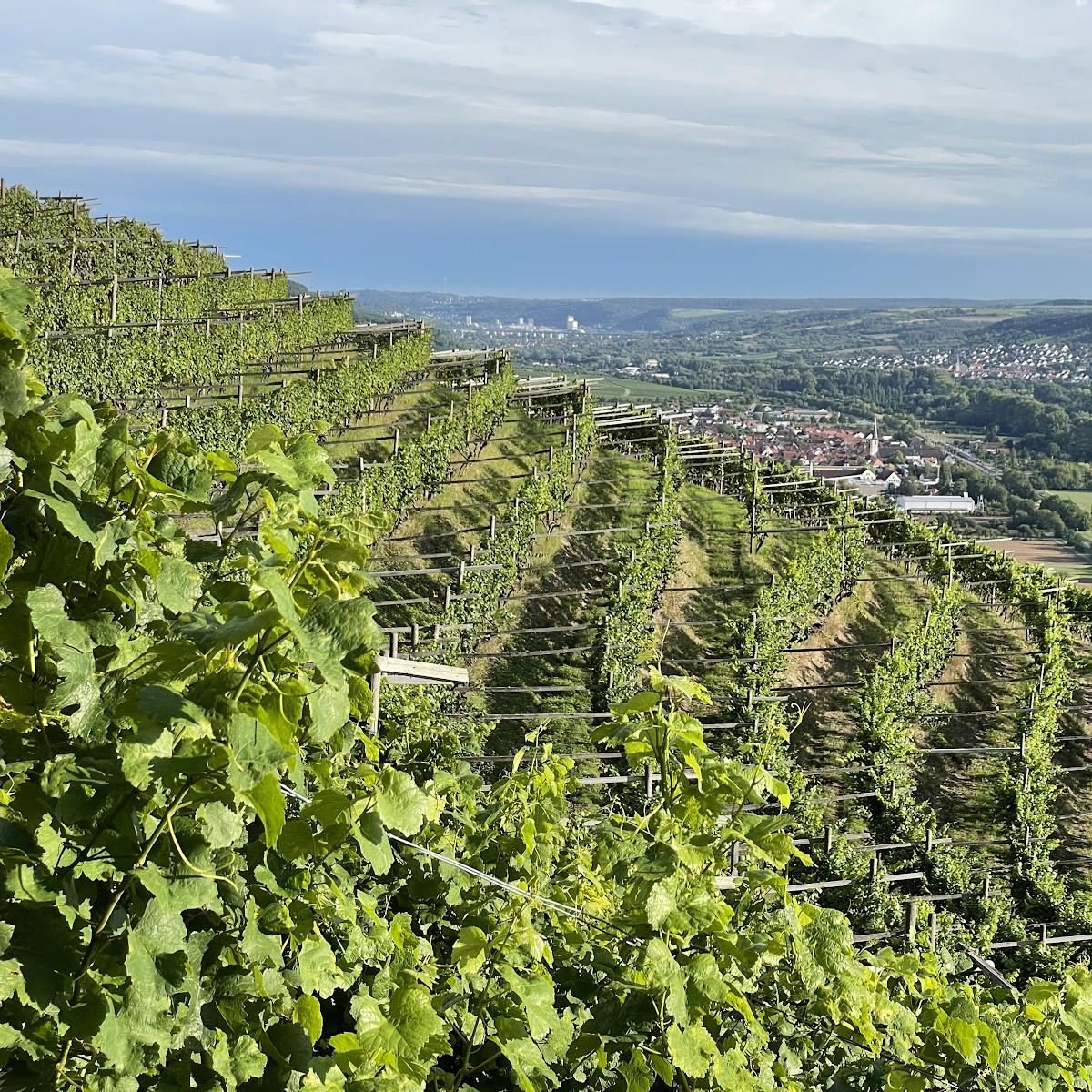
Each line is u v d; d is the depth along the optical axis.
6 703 1.47
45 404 1.56
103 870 1.41
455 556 17.41
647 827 2.39
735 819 2.40
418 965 2.42
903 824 14.81
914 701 20.11
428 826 2.98
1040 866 15.33
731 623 19.03
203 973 1.68
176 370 21.92
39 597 1.42
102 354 19.70
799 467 36.44
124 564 1.56
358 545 1.55
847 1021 2.65
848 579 24.56
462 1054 2.46
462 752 10.36
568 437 28.47
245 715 1.36
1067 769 18.33
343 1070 1.81
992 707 21.12
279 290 36.38
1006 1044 2.83
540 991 2.31
